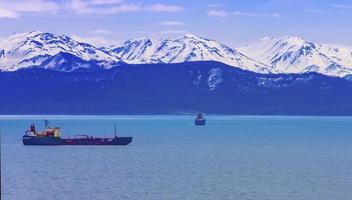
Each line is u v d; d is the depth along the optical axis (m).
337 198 179.88
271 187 196.62
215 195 183.25
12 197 179.12
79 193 185.38
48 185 199.25
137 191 189.00
